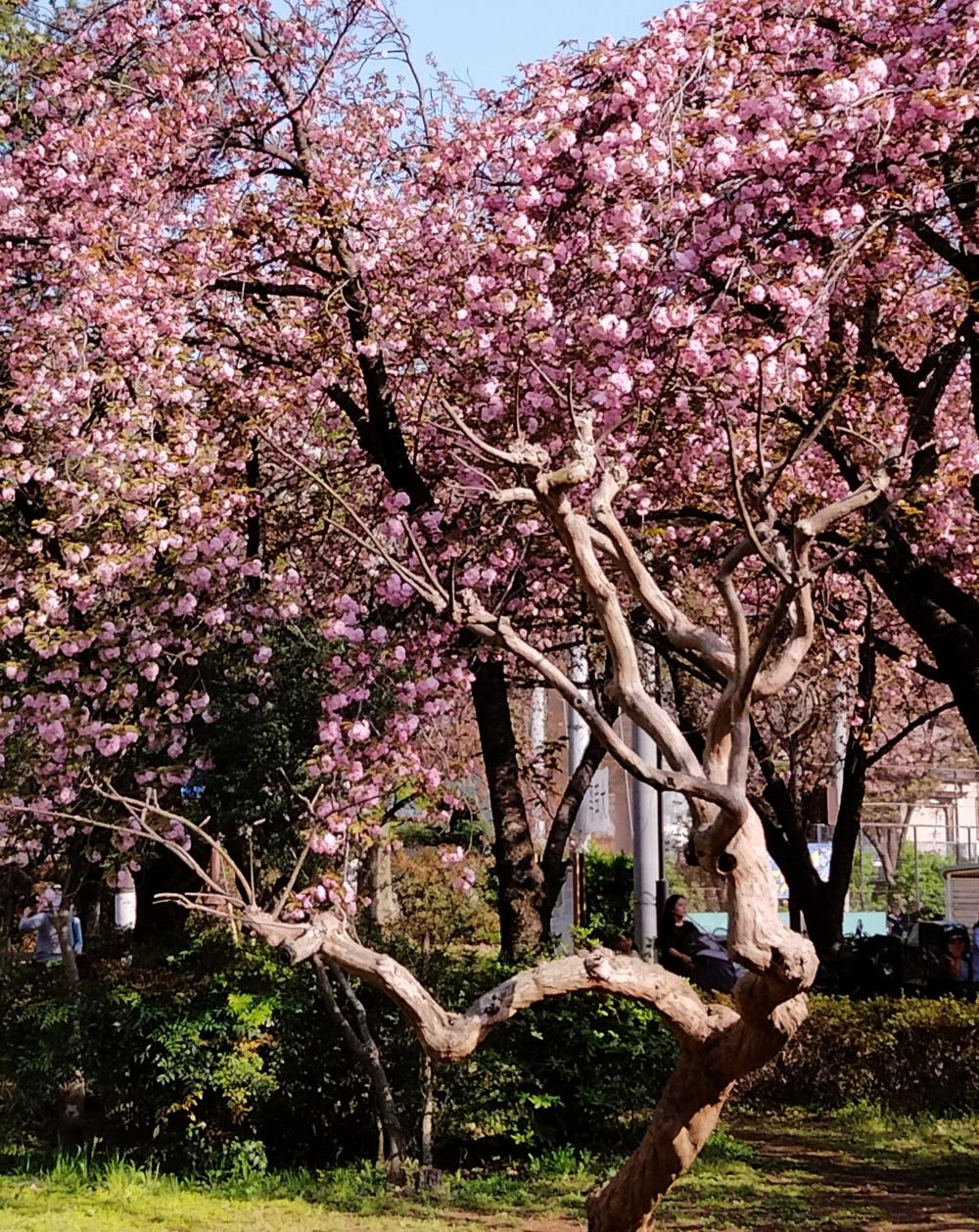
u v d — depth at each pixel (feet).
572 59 34.01
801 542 14.76
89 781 30.89
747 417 32.42
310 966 31.17
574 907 49.88
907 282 36.01
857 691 48.98
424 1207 27.20
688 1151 15.84
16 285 36.96
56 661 32.17
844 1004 39.81
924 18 31.04
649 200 30.58
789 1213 26.86
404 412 35.19
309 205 36.58
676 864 85.66
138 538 31.96
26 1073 33.09
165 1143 31.19
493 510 33.42
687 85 31.65
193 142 38.17
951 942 50.93
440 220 34.91
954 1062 37.76
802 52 32.65
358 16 39.65
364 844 31.07
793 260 30.73
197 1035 30.40
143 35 38.34
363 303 35.55
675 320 29.14
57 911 34.40
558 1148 31.35
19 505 35.24
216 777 35.17
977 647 33.68
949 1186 29.43
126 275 33.55
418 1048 30.35
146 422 31.83
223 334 37.50
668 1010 15.33
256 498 35.47
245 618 35.53
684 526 36.99
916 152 30.14
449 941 35.53
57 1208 26.86
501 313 30.96
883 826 98.43
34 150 36.78
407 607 34.63
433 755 34.68
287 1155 31.68
